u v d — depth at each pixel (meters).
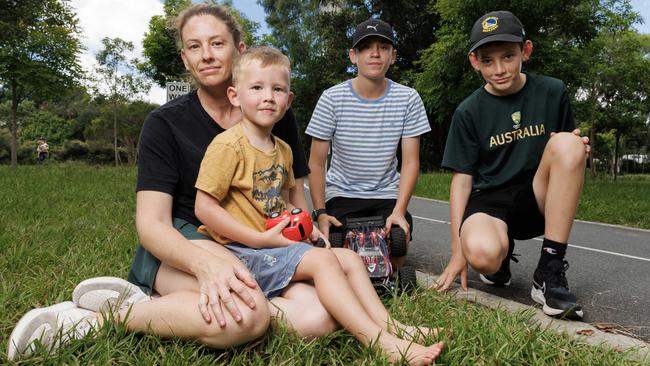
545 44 19.67
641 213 9.06
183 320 2.02
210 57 2.52
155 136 2.44
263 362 1.99
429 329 2.21
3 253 3.56
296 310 2.18
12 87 19.33
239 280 2.06
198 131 2.54
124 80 28.66
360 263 2.38
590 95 27.58
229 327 1.97
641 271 4.66
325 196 3.84
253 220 2.40
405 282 3.11
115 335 2.04
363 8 31.58
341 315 2.11
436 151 30.80
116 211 5.99
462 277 3.24
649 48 27.41
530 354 2.14
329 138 3.73
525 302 3.34
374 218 3.46
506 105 3.32
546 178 3.01
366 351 2.02
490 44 3.14
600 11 22.14
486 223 3.00
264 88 2.38
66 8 19.34
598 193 12.43
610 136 38.59
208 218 2.32
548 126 3.27
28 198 6.70
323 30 32.59
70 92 20.41
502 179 3.29
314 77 32.81
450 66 21.20
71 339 1.99
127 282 2.27
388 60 3.63
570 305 2.79
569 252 5.73
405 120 3.71
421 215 9.07
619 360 2.15
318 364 2.00
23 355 1.91
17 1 16.86
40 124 52.28
